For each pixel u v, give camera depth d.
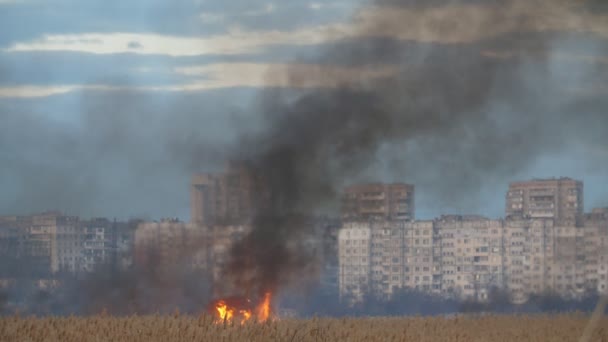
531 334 104.00
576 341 97.81
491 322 116.50
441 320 115.56
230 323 86.19
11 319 87.69
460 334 100.25
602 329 107.88
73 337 79.69
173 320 88.19
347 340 86.19
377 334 92.12
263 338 82.00
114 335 81.19
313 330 87.12
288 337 83.44
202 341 79.69
